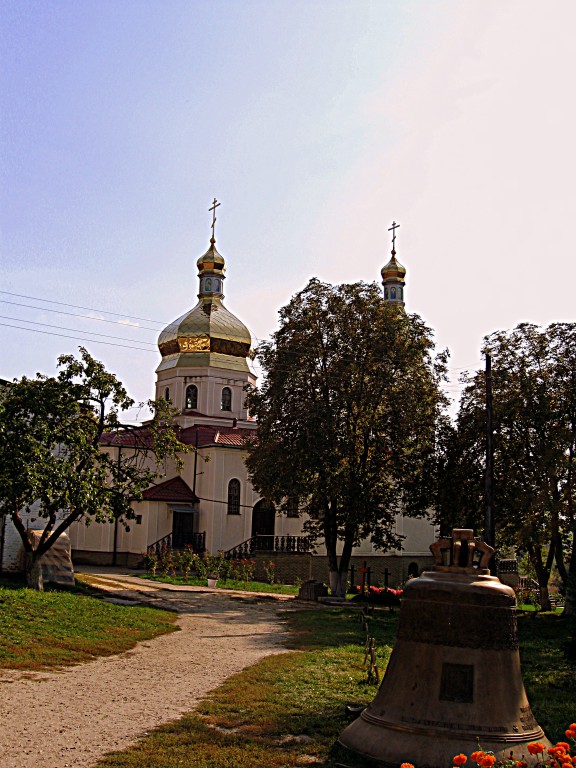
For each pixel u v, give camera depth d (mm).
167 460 51719
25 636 17766
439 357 38156
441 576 9188
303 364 36656
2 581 27938
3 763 8977
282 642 20453
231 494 50125
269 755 9359
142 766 8883
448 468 36906
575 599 22391
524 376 33688
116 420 28969
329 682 14172
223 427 53812
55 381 27375
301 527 51781
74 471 26984
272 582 42438
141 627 21859
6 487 24078
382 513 37062
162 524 48719
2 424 24594
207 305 56719
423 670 8812
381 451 36281
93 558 48000
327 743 9844
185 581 38406
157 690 13305
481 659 8727
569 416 32938
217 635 21719
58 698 12375
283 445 36000
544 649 20906
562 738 10578
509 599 9031
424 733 8430
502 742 8312
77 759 9180
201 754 9383
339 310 36781
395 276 65625
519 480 33000
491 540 27672
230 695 12773
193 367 54344
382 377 36094
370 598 35781
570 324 33875
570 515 31750
